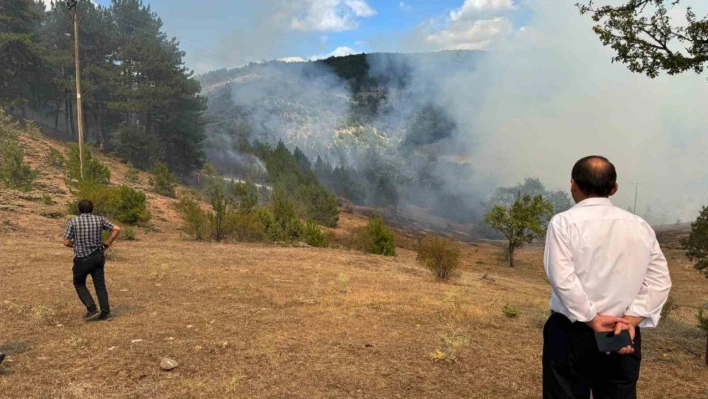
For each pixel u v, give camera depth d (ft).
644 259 7.11
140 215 70.44
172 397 12.86
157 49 188.24
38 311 21.25
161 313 22.44
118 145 191.01
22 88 193.67
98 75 186.60
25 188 81.25
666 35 20.34
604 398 7.28
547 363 7.59
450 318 23.20
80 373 14.49
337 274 39.40
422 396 13.38
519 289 49.83
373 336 19.22
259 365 15.48
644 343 20.84
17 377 13.99
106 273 32.94
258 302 25.48
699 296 60.23
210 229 65.16
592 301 7.06
